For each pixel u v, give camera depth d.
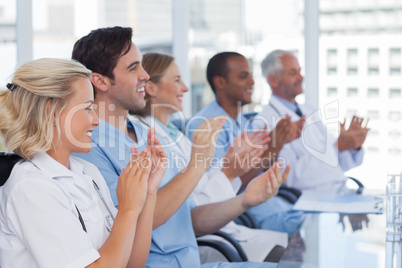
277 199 2.91
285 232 2.75
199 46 3.69
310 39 3.58
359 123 3.42
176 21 3.59
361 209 1.99
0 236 1.16
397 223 1.60
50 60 1.22
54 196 1.14
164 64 2.42
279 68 3.41
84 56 1.72
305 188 3.26
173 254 1.72
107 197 1.43
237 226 2.49
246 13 3.70
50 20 3.54
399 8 3.55
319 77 3.63
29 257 1.14
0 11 3.48
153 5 3.62
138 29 3.62
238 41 3.68
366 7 3.61
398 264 1.22
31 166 1.18
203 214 1.99
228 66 3.12
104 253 1.18
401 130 3.55
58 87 1.20
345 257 1.30
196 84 3.66
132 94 1.74
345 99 3.67
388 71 3.59
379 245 1.43
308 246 1.42
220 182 2.39
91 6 3.57
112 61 1.70
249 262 1.82
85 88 1.25
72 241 1.11
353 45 3.66
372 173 3.54
